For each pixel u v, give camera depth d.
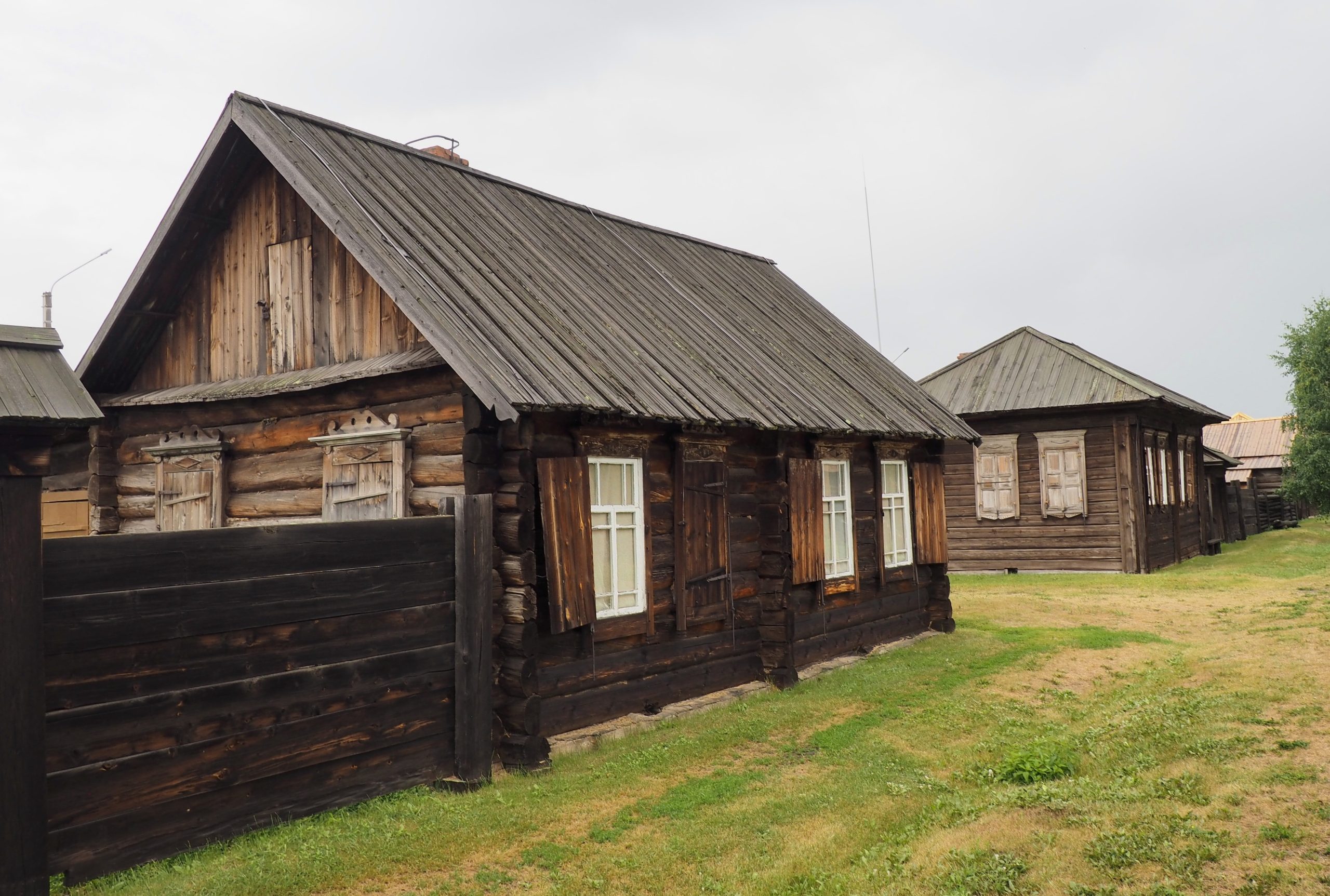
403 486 9.67
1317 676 9.41
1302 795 6.39
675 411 10.05
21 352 5.98
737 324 14.89
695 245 18.06
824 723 10.48
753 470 12.31
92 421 5.84
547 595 9.16
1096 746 8.57
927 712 10.90
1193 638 15.39
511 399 8.23
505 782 8.20
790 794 8.12
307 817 7.03
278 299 11.63
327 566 7.21
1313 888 5.18
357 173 11.16
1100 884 5.58
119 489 13.34
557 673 9.41
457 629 8.08
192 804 6.40
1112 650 14.44
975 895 5.70
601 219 15.77
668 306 13.61
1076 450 24.89
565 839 7.10
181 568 6.38
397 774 7.65
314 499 10.80
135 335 12.96
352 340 10.75
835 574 13.92
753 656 12.17
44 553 5.75
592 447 9.78
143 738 6.16
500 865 6.62
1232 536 34.56
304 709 7.02
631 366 10.56
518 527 8.70
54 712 5.76
